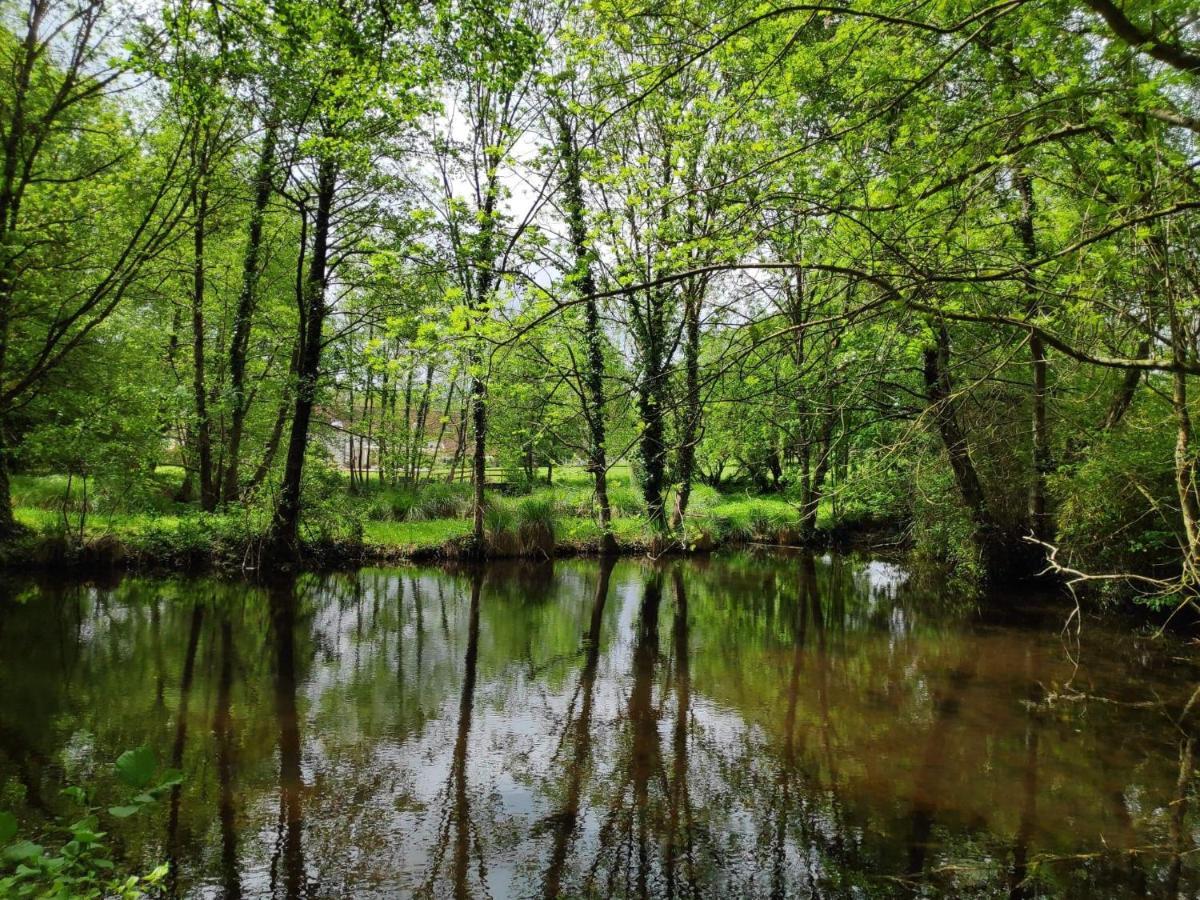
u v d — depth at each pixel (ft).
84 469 49.14
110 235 42.60
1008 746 24.49
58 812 19.01
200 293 60.70
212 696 28.60
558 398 57.52
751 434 45.34
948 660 34.68
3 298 38.96
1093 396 35.68
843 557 70.03
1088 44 17.34
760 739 25.31
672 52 17.62
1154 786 21.56
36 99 37.73
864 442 45.78
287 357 63.31
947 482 50.44
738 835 18.98
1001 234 24.40
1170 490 36.17
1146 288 21.53
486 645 37.91
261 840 18.39
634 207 23.57
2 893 9.56
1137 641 37.47
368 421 72.18
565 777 22.35
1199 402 25.88
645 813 20.17
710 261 22.61
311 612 44.19
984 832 18.97
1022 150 17.99
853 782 21.99
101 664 31.94
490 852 18.13
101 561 50.49
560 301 18.88
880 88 20.81
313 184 51.19
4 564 47.78
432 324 19.67
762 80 19.95
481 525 62.90
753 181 22.94
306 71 41.42
